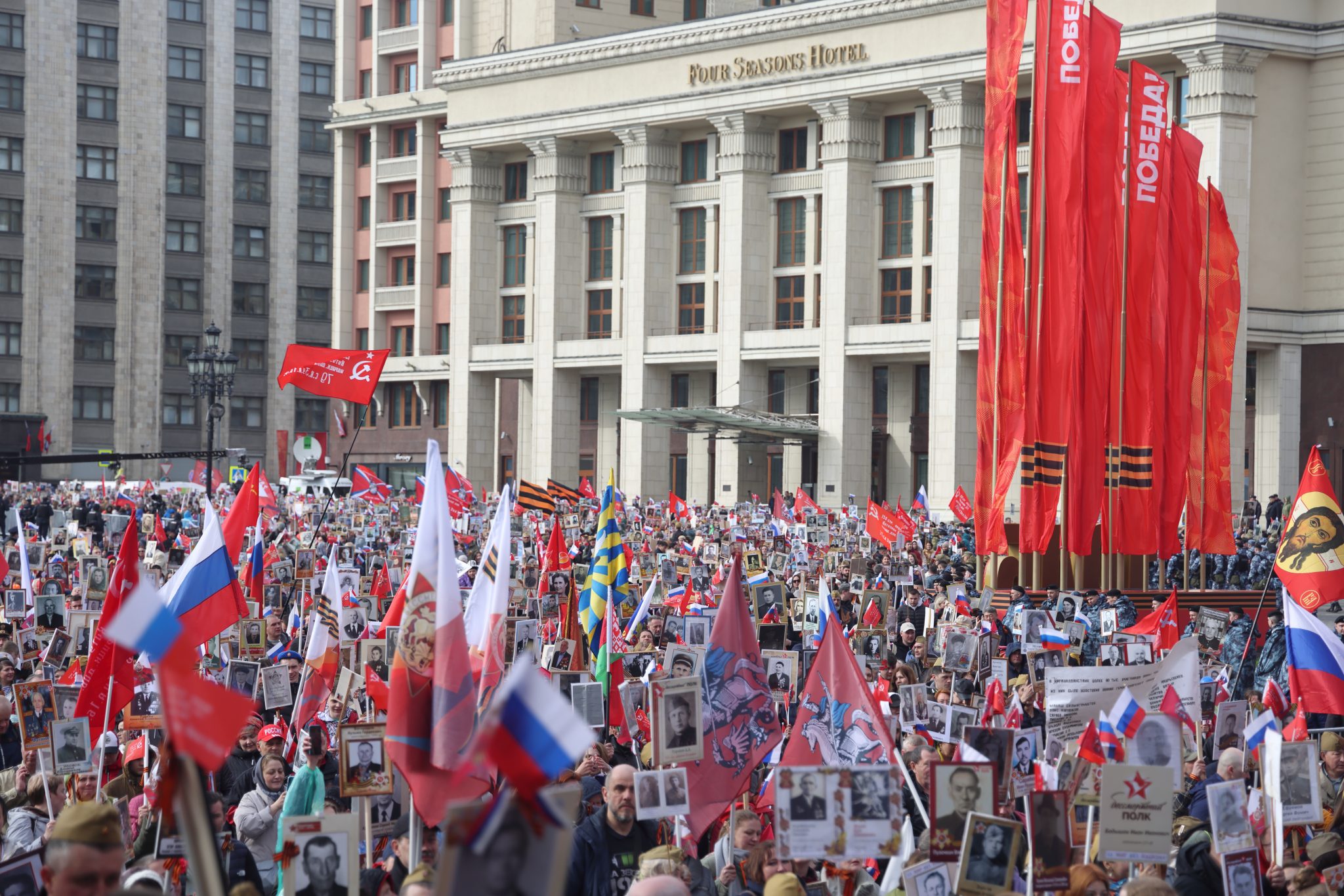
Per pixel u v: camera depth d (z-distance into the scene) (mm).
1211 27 72500
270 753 12945
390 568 35375
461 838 4898
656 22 102188
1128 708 11117
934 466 82188
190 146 133250
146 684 16359
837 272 86125
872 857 9602
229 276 134250
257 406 135250
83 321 129750
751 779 15094
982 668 22531
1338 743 14445
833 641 13031
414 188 111688
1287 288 74938
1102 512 38656
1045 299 36500
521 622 20578
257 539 25625
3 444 125812
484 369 102062
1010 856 9711
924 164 84562
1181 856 11984
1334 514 18375
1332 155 74438
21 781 13297
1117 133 36969
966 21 80750
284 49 136000
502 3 105375
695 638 22125
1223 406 42125
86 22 130125
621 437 95188
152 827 12398
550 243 98062
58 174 129000
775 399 91125
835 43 85312
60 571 35156
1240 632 25953
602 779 14117
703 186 92938
